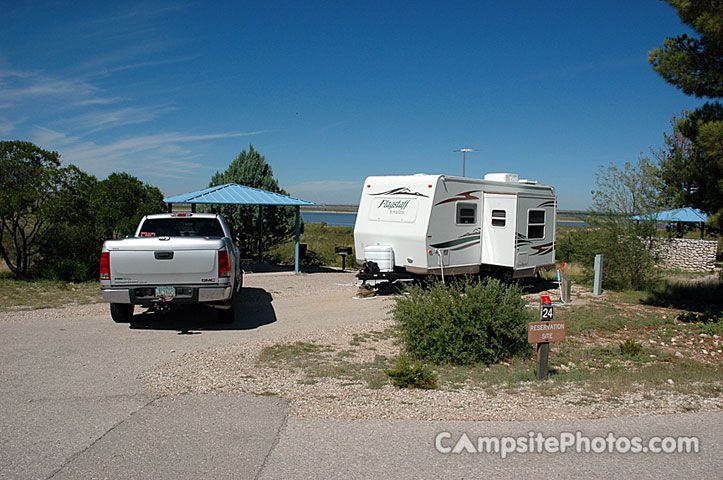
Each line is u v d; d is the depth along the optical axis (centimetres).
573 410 578
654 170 1689
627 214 1733
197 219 1155
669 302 1488
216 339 912
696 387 677
